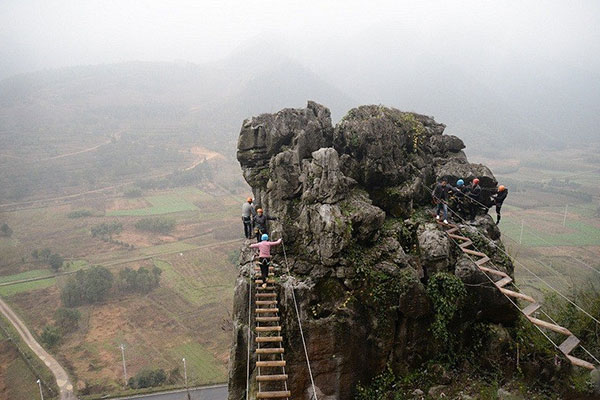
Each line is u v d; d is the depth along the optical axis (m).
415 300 17.08
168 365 70.81
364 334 16.91
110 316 88.00
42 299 95.94
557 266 55.59
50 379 67.06
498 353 17.25
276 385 16.25
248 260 19.17
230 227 149.62
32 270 113.12
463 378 17.05
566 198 119.44
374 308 17.11
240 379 16.98
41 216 164.25
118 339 79.44
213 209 175.25
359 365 16.81
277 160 19.80
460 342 17.64
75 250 127.56
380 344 17.00
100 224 152.00
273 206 20.12
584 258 60.62
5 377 69.44
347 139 20.33
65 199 190.88
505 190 20.11
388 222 19.53
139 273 102.50
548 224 88.44
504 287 17.34
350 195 18.72
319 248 17.45
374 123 20.31
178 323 84.56
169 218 161.00
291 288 16.89
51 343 77.38
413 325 17.31
